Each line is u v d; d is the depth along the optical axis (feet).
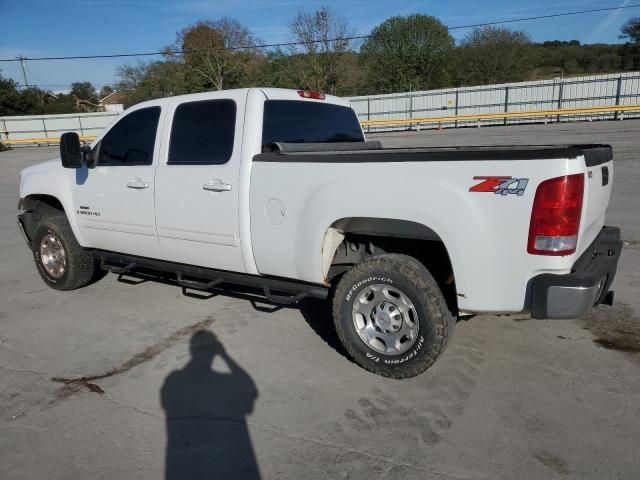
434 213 10.48
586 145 12.75
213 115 13.89
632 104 89.76
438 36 154.20
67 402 11.40
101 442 9.97
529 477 8.66
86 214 16.96
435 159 10.46
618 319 14.70
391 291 11.49
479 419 10.28
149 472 9.09
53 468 9.27
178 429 10.30
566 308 9.80
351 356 12.31
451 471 8.86
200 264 14.73
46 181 17.97
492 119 97.35
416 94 104.22
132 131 15.69
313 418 10.52
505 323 14.79
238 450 9.61
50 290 19.11
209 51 153.28
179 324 15.48
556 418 10.24
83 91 266.16
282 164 12.41
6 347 14.28
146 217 15.25
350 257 13.23
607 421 10.09
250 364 12.85
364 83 158.20
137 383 12.13
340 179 11.53
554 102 94.99
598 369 12.06
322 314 15.92
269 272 13.33
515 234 9.89
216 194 13.55
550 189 9.52
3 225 31.86
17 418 10.84
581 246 10.66
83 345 14.28
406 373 11.53
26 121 121.49
